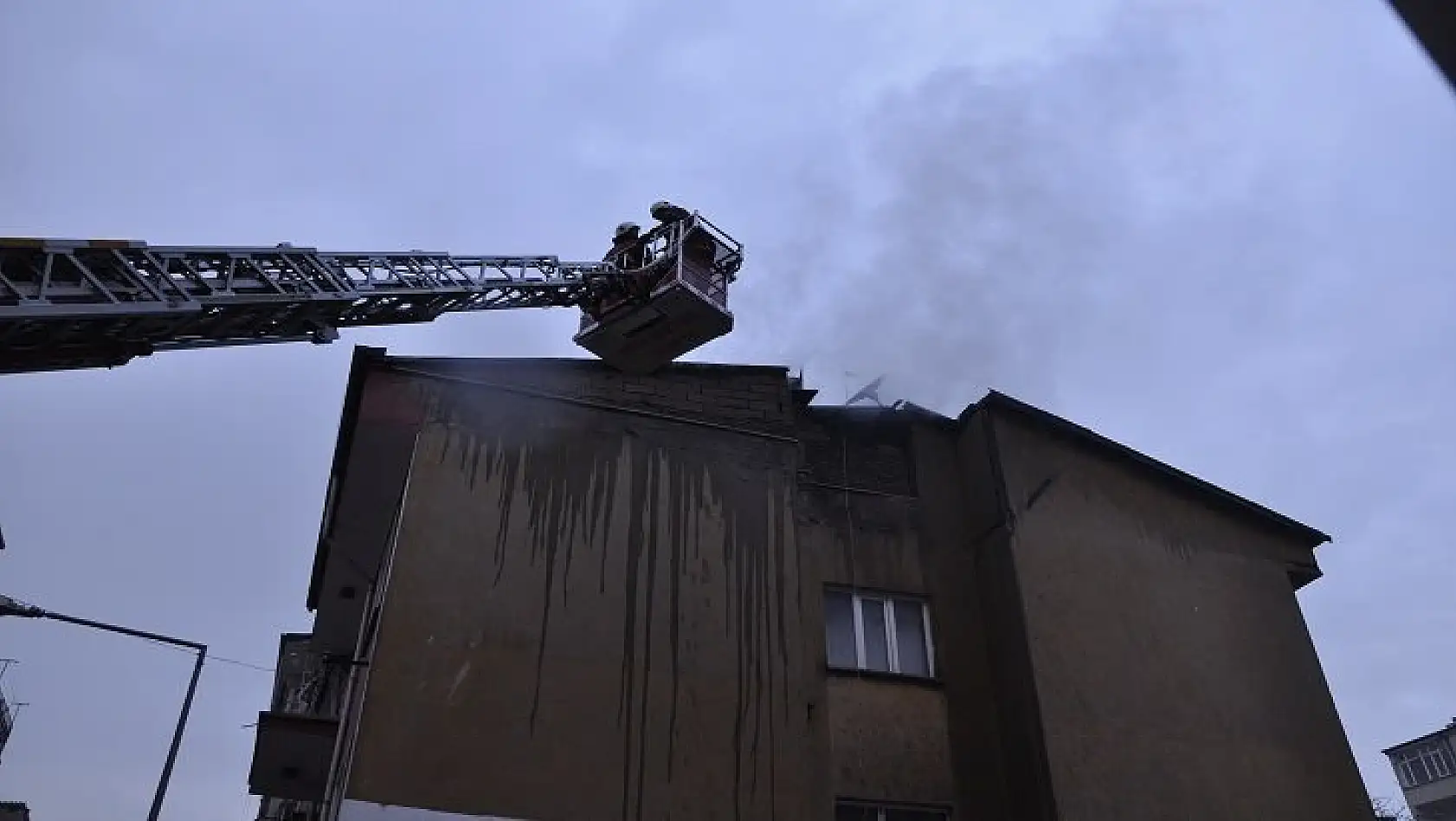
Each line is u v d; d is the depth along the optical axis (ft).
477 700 31.76
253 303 32.22
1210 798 39.37
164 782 61.77
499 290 41.81
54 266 27.50
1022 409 45.73
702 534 37.65
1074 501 44.93
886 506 44.06
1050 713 38.14
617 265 45.85
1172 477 48.11
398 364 37.52
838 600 41.42
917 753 38.37
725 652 35.55
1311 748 43.27
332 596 46.29
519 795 30.63
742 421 41.55
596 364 41.45
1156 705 40.68
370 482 39.96
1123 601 42.96
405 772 29.96
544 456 37.11
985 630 42.11
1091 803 36.78
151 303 28.78
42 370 28.71
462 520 34.76
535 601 34.12
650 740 32.96
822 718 36.83
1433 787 128.57
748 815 32.73
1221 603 45.78
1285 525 50.19
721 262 46.44
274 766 48.88
